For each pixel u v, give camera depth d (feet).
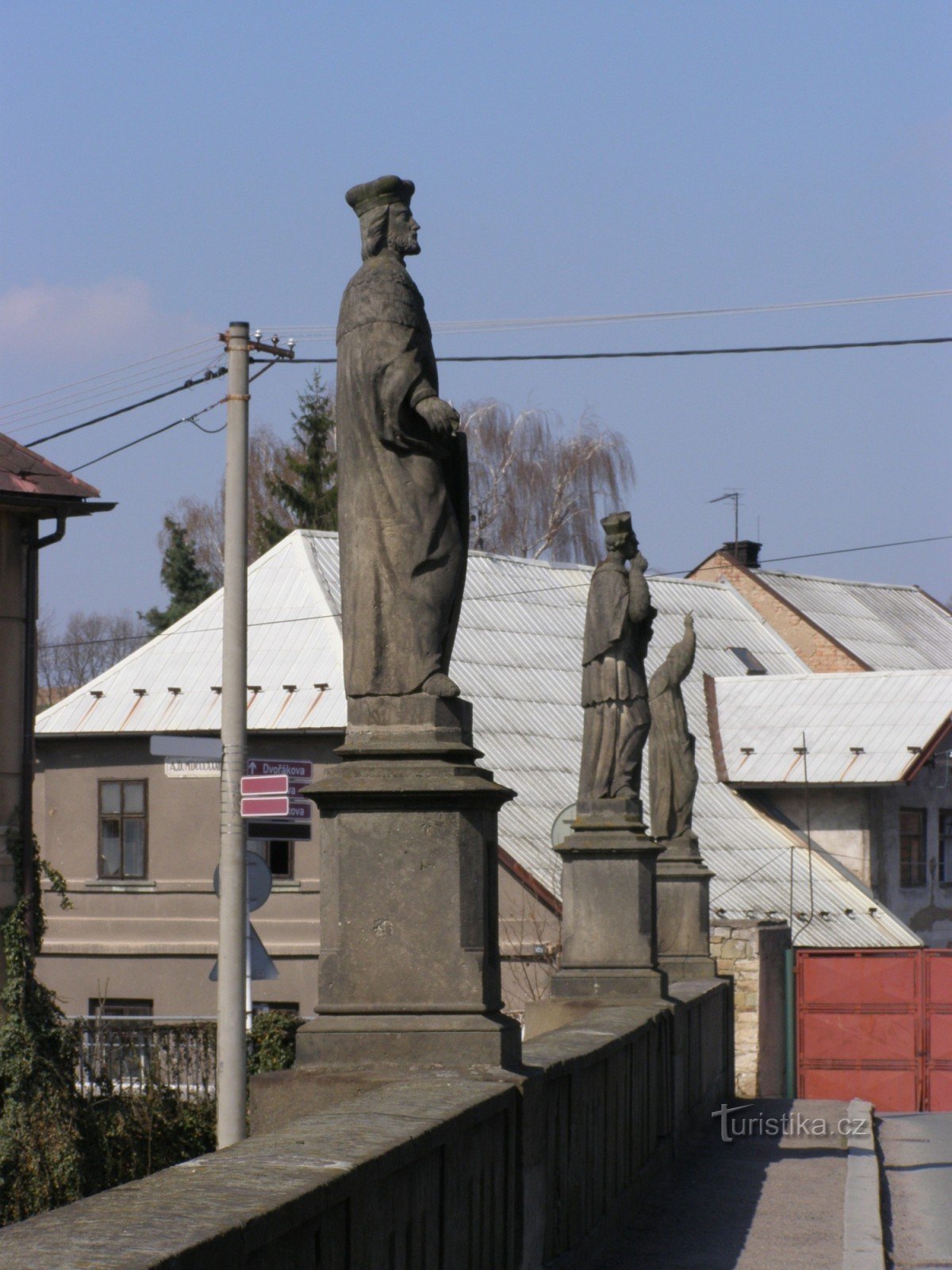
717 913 169.58
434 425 39.22
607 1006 71.15
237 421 90.63
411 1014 38.22
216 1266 21.02
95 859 184.65
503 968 152.76
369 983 38.47
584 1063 48.19
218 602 195.21
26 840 120.37
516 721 184.24
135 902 182.70
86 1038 120.98
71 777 186.70
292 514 315.37
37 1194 112.68
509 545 295.69
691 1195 66.44
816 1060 146.82
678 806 98.37
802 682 213.05
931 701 203.31
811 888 181.88
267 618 189.37
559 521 296.10
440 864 38.40
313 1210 24.54
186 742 88.17
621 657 74.33
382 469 39.93
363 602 39.78
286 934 172.86
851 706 206.18
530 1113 38.93
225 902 86.94
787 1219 61.62
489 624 200.85
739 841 188.65
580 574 220.43
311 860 173.17
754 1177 71.41
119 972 182.39
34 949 119.65
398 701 39.45
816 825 197.16
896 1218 68.69
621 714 73.92
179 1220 21.80
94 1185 115.03
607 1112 53.16
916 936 179.42
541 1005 71.61
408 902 38.42
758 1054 135.03
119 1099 118.11
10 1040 114.42
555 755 181.16
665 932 97.60
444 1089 35.94
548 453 301.43
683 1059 76.95
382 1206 28.43
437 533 39.91
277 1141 28.76
